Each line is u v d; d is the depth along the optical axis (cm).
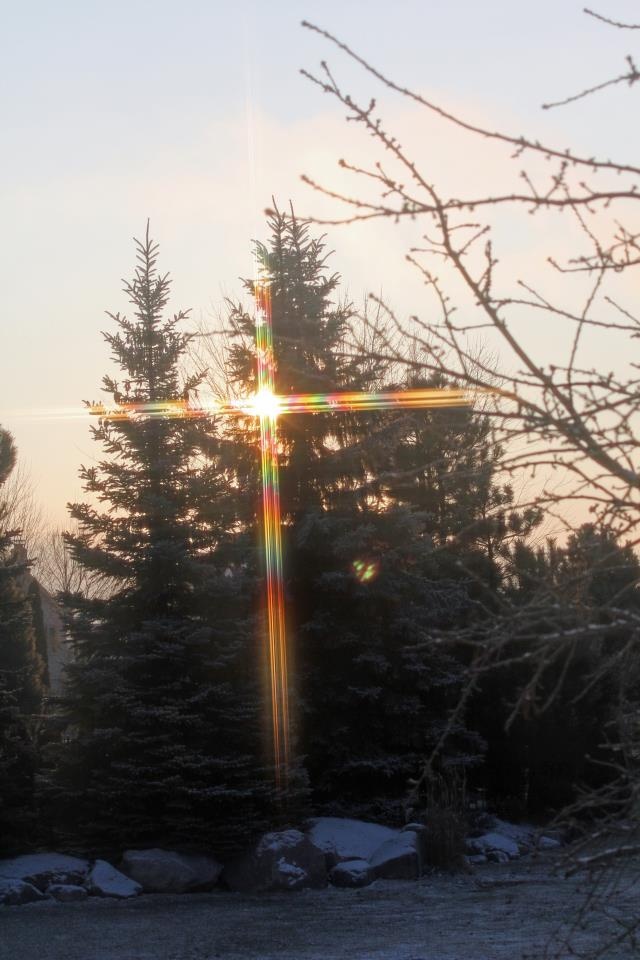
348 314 456
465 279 375
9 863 1341
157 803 1401
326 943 974
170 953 945
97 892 1280
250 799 1437
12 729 1482
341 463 1603
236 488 1708
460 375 367
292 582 1742
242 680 1505
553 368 369
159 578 1477
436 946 929
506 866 1483
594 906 462
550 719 1830
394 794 1731
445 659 1748
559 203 359
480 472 378
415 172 372
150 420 1504
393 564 1593
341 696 1698
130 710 1394
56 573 4294
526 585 833
